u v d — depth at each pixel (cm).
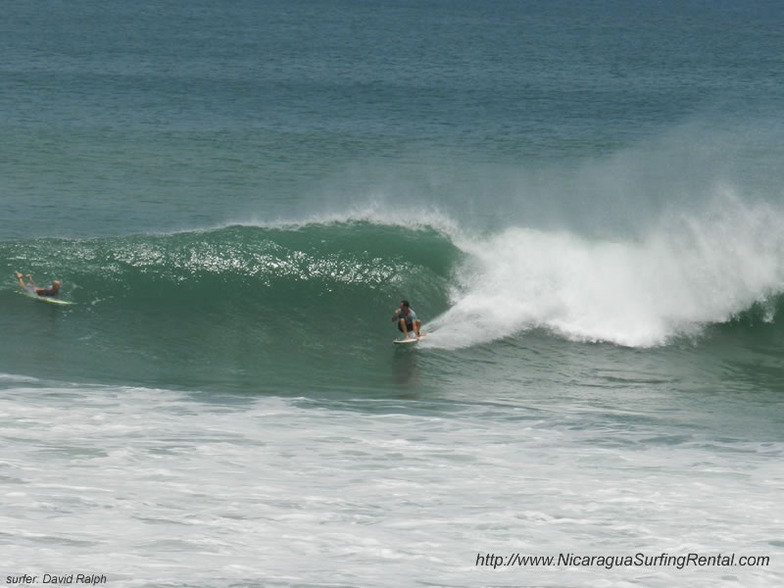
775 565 3331
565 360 7050
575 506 3906
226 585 3033
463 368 6806
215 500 3844
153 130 18138
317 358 6925
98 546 3319
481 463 4506
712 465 4569
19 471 4084
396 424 5244
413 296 7900
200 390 5966
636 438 5078
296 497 3919
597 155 16925
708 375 6769
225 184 13950
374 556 3344
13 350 6619
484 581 3159
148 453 4444
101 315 7400
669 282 7931
